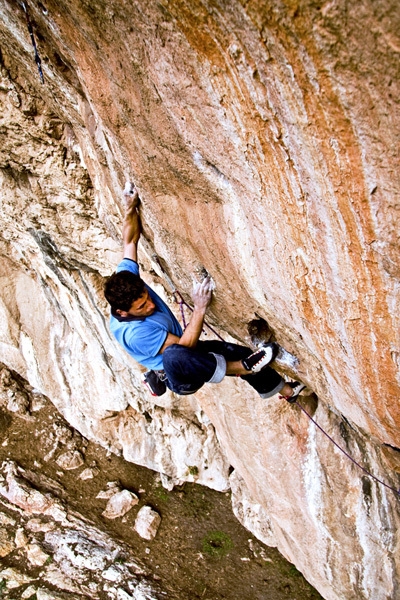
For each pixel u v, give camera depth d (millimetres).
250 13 1484
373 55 1342
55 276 7383
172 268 3604
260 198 2182
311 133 1657
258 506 8312
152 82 2146
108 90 2570
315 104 1565
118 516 9195
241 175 2168
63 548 8578
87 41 2365
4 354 10609
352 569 5781
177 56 1891
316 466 5500
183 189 2684
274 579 8047
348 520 5445
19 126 4672
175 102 2121
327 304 2322
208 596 7984
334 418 5152
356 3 1269
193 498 9383
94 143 3779
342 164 1658
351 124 1528
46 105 4484
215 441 8820
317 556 6121
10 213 6344
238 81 1745
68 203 5547
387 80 1369
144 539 8812
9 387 10930
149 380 3475
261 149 1923
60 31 2586
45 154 4945
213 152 2189
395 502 5004
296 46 1460
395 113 1422
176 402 8500
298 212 2021
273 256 2422
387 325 2105
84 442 10438
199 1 1585
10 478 9578
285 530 6539
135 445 9461
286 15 1405
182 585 8164
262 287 2764
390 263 1837
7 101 4445
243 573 8211
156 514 9062
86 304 7301
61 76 3506
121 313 2871
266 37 1512
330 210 1855
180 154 2414
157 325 2936
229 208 2498
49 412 10828
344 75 1431
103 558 8398
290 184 1938
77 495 9570
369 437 4191
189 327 2990
